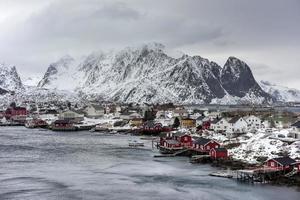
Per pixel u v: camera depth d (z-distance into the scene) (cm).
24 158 13150
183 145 15162
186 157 14025
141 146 16962
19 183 9588
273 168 10400
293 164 10375
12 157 13312
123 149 15950
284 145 12900
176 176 10662
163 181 10075
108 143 18012
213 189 9281
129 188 9325
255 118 18675
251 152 12800
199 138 14950
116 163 12575
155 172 11194
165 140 15475
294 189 9281
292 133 14112
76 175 10606
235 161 12044
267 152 12500
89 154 14375
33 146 16338
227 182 9956
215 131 18588
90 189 9169
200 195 8788
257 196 8719
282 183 9781
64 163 12362
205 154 13800
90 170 11350
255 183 9850
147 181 10050
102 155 14200
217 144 13912
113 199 8388
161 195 8756
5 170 11081
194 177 10525
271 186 9575
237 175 10394
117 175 10725
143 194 8819
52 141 18488
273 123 18775
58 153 14425
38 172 10888
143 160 13262
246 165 11544
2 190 8931
